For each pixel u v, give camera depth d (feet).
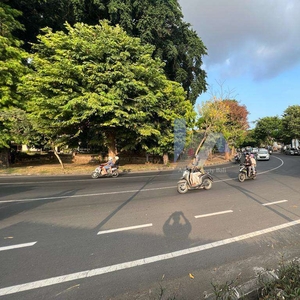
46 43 46.50
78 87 44.75
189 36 84.33
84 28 47.09
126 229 15.08
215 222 16.33
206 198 23.94
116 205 21.27
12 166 62.75
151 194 26.27
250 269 10.15
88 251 11.97
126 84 43.57
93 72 43.21
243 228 15.14
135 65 47.11
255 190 28.37
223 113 67.56
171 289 8.77
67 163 72.43
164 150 63.62
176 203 21.84
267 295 6.75
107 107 42.45
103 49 43.75
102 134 58.29
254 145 239.30
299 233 14.30
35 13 72.84
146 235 14.05
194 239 13.42
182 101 64.39
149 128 52.90
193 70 89.97
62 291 8.71
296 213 18.53
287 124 152.46
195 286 8.95
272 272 8.21
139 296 8.39
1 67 49.57
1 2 58.44
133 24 69.97
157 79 51.47
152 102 48.06
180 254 11.59
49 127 50.16
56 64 42.86
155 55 74.13
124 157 78.07
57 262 10.85
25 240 13.41
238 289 7.46
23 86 50.08
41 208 20.38
